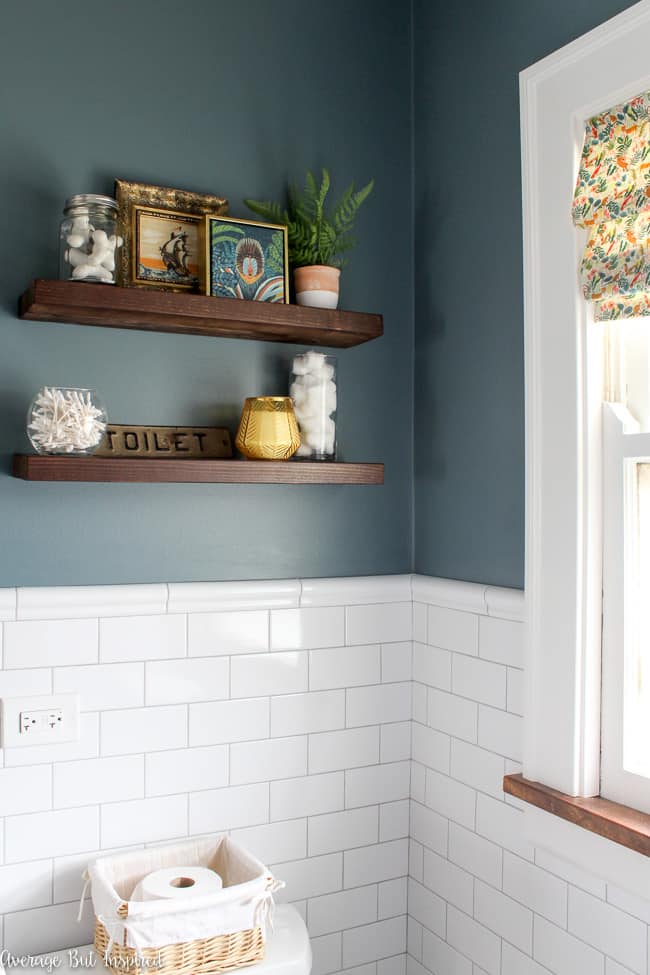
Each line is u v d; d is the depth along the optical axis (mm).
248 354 1907
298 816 1940
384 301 2062
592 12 1585
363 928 2016
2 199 1672
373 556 2053
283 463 1725
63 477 1528
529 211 1688
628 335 1595
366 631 2021
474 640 1866
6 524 1675
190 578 1839
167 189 1770
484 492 1861
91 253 1586
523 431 1755
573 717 1583
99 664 1739
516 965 1729
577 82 1582
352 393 2027
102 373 1759
